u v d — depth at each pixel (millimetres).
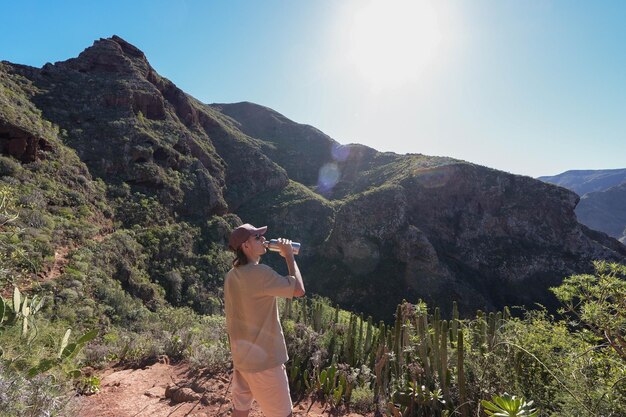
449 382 3426
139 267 31219
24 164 30375
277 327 2094
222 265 39281
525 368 3154
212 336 6102
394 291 51188
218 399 3820
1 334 3418
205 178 52281
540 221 64812
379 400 3748
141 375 4723
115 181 41156
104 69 58062
